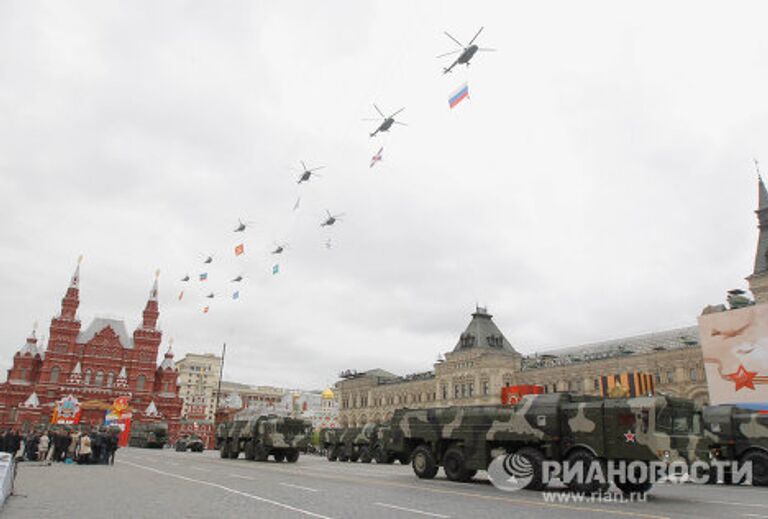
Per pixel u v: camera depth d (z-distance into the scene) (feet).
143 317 403.75
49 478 70.28
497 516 40.45
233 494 53.11
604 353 244.42
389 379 359.87
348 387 377.91
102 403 350.64
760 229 183.32
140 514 40.06
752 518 40.50
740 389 140.15
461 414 70.90
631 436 54.44
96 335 385.29
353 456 141.38
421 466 74.90
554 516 40.65
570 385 242.17
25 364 365.61
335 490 57.72
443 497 52.08
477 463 67.05
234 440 133.18
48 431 119.96
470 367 277.23
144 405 378.73
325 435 153.38
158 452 193.36
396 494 54.29
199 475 77.30
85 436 104.22
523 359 289.94
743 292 177.88
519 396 130.31
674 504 49.98
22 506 43.88
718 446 82.74
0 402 351.67
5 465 44.47
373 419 347.15
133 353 389.60
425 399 306.96
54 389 357.41
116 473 80.79
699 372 197.26
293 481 68.18
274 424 118.52
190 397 635.66
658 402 54.34
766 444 77.71
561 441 59.93
